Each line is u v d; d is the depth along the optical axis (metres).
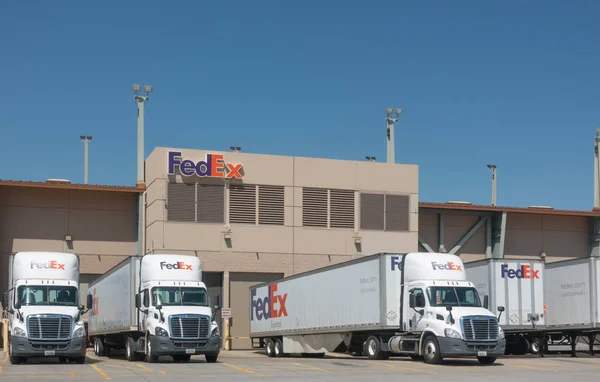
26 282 29.17
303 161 47.91
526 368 26.17
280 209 47.06
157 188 44.88
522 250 55.34
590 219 56.91
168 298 29.72
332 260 47.59
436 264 29.20
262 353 42.31
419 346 28.48
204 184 45.81
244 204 46.44
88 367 26.55
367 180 48.97
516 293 34.34
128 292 31.02
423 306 28.52
